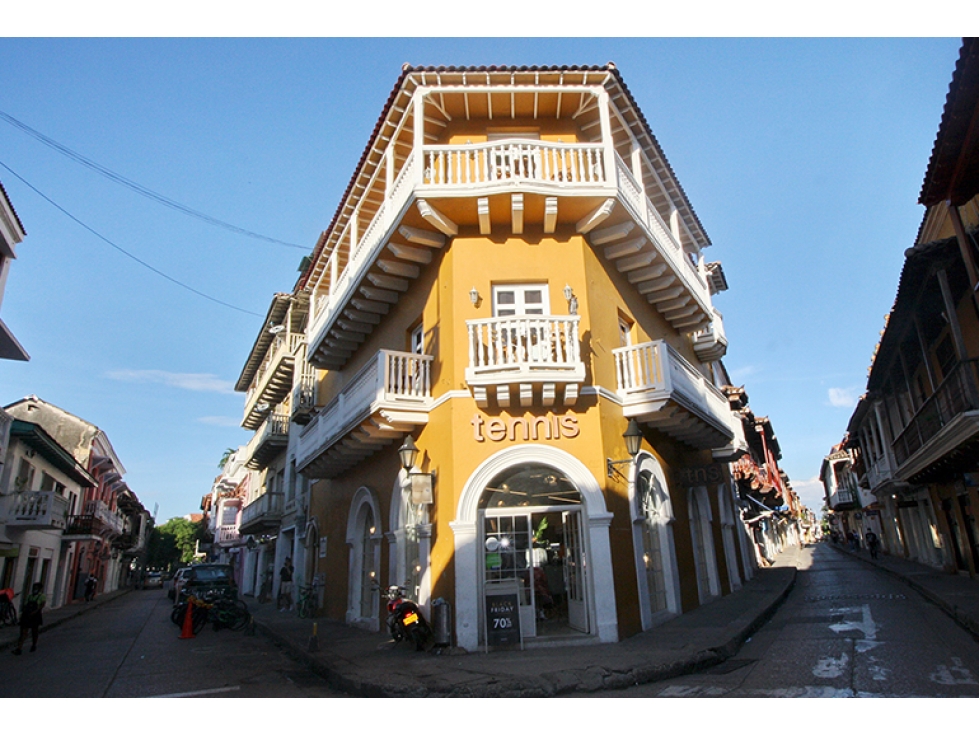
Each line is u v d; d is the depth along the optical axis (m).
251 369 33.03
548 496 10.04
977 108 8.11
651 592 10.98
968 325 13.82
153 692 7.70
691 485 12.71
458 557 9.41
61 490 26.89
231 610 15.74
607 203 10.62
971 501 16.97
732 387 26.38
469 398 10.15
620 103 12.01
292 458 24.73
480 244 10.95
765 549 33.66
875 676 6.70
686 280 13.88
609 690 6.75
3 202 14.05
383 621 11.95
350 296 13.24
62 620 20.25
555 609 9.95
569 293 10.59
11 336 14.54
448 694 6.64
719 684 6.79
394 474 12.02
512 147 10.68
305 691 7.64
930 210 13.62
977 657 7.50
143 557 58.84
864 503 42.69
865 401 25.28
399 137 12.63
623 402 11.10
